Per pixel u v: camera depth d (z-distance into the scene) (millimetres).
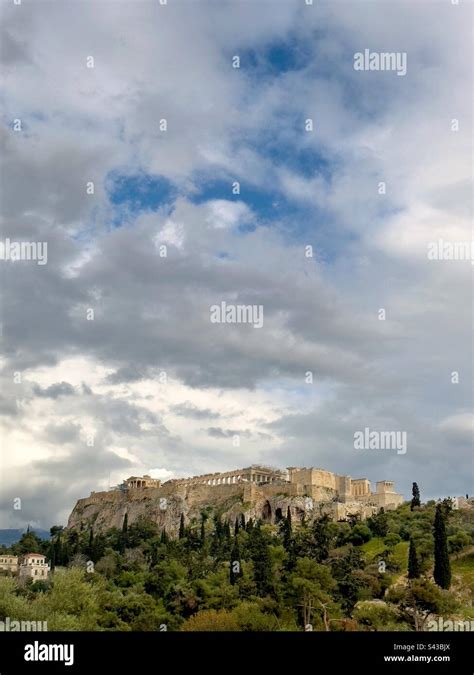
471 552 192000
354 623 128250
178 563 188875
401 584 173250
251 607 133000
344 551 196625
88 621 127688
